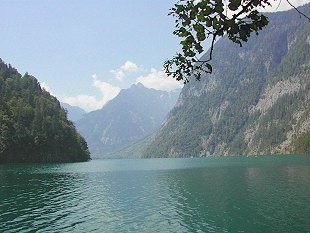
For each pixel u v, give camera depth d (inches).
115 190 3031.5
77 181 3865.7
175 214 1926.7
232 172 4803.2
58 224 1708.9
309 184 3002.0
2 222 1754.4
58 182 3730.3
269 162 7258.9
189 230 1576.0
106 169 6437.0
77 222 1749.5
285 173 4239.7
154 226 1659.7
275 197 2377.0
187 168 6323.8
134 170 6122.1
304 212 1870.1
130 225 1683.1
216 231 1546.5
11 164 7805.1
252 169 5241.1
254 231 1533.0
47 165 7500.0
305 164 5935.0
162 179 4062.5
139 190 3011.8
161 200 2415.1
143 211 2025.1
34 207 2161.7
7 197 2591.0
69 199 2498.8
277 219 1736.0
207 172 5014.8
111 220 1791.3
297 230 1529.3
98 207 2162.9
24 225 1684.3
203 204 2213.3
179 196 2586.1
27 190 3014.3
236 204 2172.7
